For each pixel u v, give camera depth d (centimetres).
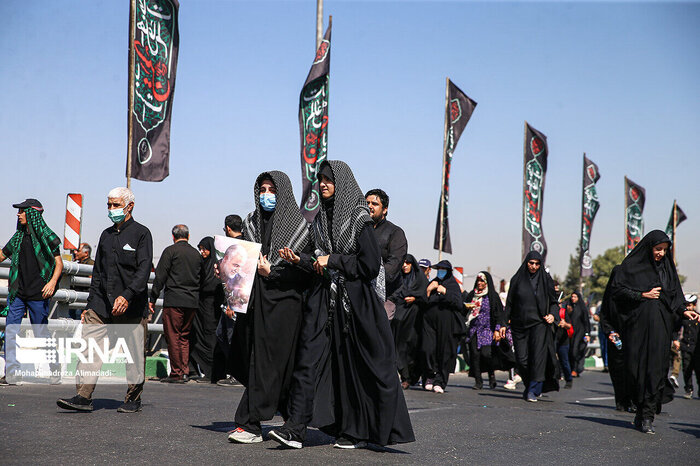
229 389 920
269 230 514
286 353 503
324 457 463
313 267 502
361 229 498
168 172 1038
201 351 1020
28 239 809
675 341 1302
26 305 814
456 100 1772
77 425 545
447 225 1752
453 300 1107
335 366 509
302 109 1327
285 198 511
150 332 1087
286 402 513
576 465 490
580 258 2603
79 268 948
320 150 1338
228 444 494
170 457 441
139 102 1000
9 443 461
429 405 861
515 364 1151
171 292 958
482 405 905
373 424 491
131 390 636
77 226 998
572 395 1190
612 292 723
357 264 493
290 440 485
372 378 493
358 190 510
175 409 670
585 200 2614
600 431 680
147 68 1014
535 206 2069
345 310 501
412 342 1124
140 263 625
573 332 1686
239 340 509
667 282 714
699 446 620
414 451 510
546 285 1046
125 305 613
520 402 998
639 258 721
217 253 508
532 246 2053
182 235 977
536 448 554
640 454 556
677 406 1057
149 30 1017
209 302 1020
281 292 504
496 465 472
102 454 441
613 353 897
